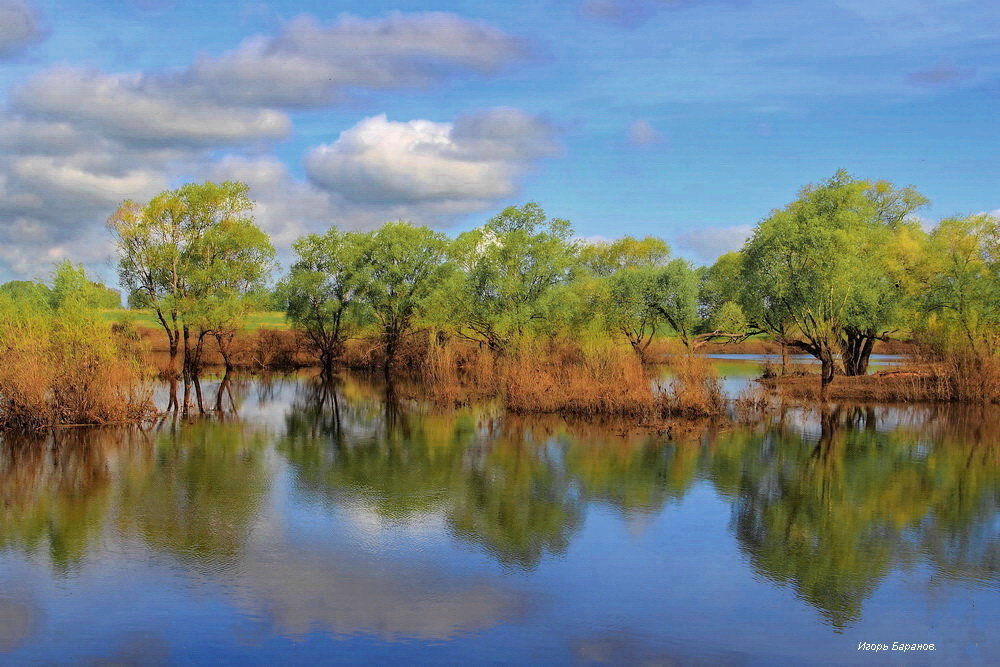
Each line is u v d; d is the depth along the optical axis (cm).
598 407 2770
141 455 2031
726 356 7019
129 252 4331
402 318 5175
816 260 3556
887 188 4550
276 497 1592
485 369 3572
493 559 1221
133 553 1234
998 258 3488
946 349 3356
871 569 1181
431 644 926
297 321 5188
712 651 913
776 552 1253
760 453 2050
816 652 913
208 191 4381
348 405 3212
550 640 939
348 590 1090
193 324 4344
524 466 1897
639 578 1145
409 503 1549
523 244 3872
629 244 6900
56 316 2945
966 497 1597
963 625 986
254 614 1006
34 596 1059
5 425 2373
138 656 891
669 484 1711
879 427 2505
